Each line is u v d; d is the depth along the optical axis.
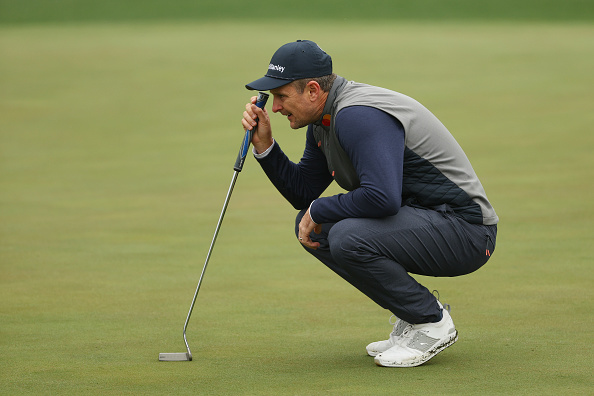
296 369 13.51
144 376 13.16
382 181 12.83
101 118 55.50
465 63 77.31
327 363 13.87
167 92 65.31
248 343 15.26
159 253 23.72
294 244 24.91
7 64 82.19
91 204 31.45
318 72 13.48
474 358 13.94
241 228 27.20
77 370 13.52
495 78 68.38
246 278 20.78
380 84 66.38
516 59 79.31
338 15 141.12
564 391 12.03
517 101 57.62
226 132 49.97
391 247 13.34
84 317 17.23
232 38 102.81
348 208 13.22
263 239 25.58
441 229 13.42
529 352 14.20
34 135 50.00
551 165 37.62
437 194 13.57
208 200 32.12
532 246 23.50
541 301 17.91
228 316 17.30
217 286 19.98
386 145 12.95
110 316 17.33
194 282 20.39
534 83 65.31
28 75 75.25
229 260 22.84
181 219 28.64
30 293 19.33
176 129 51.22
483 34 105.50
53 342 15.34
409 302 13.49
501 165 37.88
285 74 13.45
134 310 17.83
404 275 13.46
